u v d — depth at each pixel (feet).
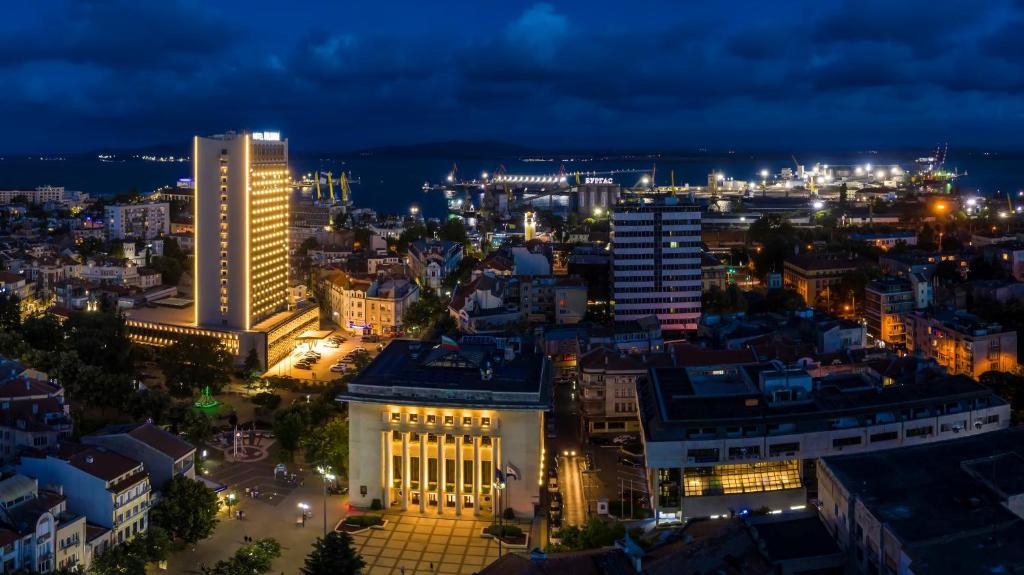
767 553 618.44
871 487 655.76
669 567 587.68
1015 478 655.76
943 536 578.25
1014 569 542.98
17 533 647.97
